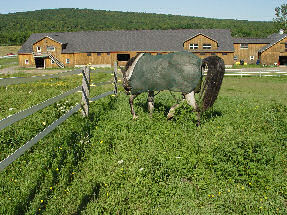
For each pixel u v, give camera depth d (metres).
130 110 8.73
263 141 6.04
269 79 24.48
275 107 9.22
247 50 49.25
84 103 7.77
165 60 7.00
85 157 5.66
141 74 7.28
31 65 45.34
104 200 4.21
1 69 40.62
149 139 6.24
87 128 6.86
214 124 7.41
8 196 4.15
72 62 45.03
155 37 46.38
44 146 6.07
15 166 5.17
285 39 45.69
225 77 26.69
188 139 6.28
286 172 4.99
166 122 7.29
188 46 43.38
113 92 11.32
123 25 174.12
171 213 3.93
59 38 46.53
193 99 6.95
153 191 4.30
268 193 4.31
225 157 5.21
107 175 4.90
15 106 10.01
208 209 4.02
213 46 42.94
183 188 4.46
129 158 5.46
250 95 14.28
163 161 5.14
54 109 8.67
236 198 4.21
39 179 4.59
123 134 6.55
